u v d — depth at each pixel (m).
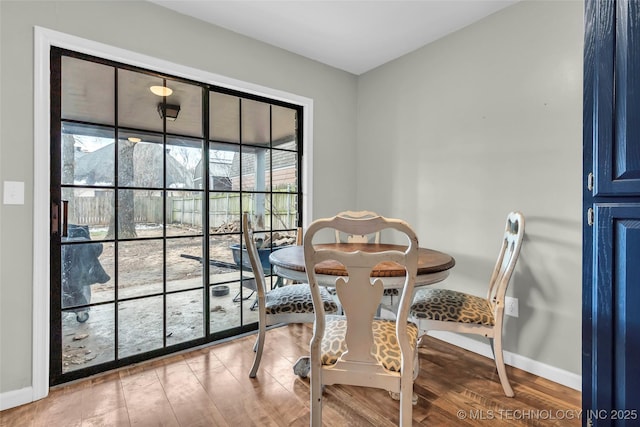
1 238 1.57
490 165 2.14
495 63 2.10
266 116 2.64
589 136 1.09
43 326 1.67
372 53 2.69
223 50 2.31
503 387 1.67
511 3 2.01
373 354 1.20
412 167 2.66
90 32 1.80
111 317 1.96
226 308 2.44
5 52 1.56
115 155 1.97
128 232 2.02
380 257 1.11
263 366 1.97
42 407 1.57
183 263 2.25
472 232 2.24
